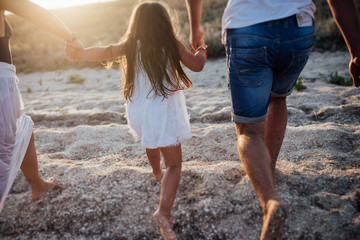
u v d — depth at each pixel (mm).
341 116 3797
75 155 3285
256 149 1788
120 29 17109
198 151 3148
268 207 1548
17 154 2232
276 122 2305
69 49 2191
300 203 2152
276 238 1531
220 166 2615
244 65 1827
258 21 1763
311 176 2398
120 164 2928
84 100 6305
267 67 1851
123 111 5070
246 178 2414
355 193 2182
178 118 2154
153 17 2102
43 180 2523
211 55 11148
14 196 2537
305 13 1785
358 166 2545
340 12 1890
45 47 15805
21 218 2320
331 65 8195
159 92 2131
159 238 2082
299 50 1797
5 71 2018
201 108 4871
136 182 2533
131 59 2158
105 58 2227
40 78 10898
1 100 1985
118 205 2318
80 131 3842
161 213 1910
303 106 4402
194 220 2135
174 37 2172
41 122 4793
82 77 10320
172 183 2016
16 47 16312
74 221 2240
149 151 2375
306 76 7254
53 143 3633
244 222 2086
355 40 1909
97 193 2426
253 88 1860
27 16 1958
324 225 1970
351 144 3002
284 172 2475
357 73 2021
